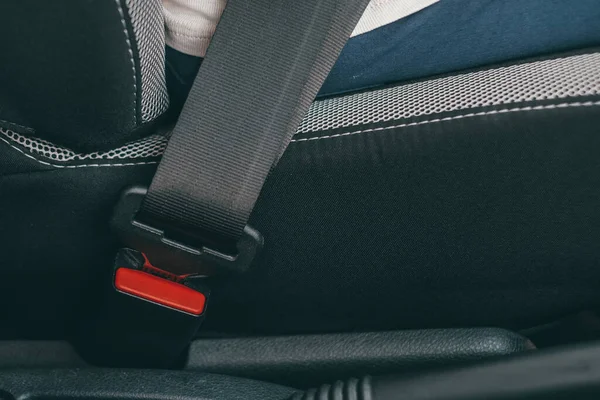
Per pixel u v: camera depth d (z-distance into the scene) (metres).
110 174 0.60
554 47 0.65
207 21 0.60
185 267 0.64
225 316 0.77
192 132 0.57
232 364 0.78
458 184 0.62
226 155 0.58
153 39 0.53
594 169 0.60
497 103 0.59
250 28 0.57
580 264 0.66
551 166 0.60
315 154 0.61
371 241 0.66
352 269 0.69
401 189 0.63
